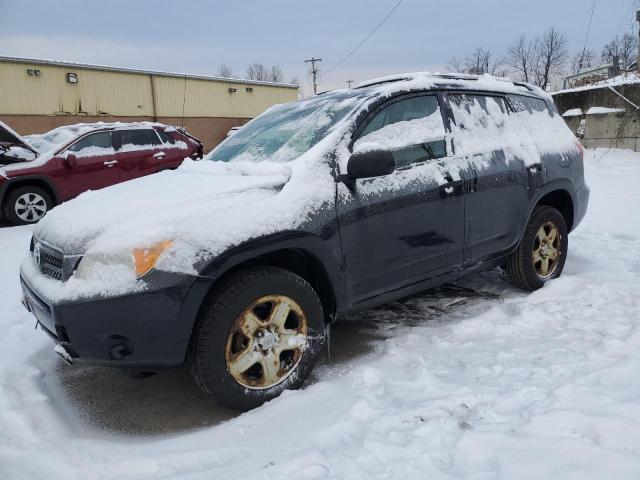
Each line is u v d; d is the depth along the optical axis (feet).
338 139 10.09
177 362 8.15
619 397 7.89
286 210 9.05
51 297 8.21
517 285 14.33
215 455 7.43
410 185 10.73
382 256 10.34
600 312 11.85
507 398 8.29
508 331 11.34
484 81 13.66
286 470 6.80
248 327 8.63
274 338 8.89
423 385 9.10
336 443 7.43
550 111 15.35
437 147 11.61
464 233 11.83
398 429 7.72
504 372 9.32
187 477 6.91
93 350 8.03
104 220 8.70
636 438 6.81
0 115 65.31
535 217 13.89
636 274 14.90
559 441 6.91
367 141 10.48
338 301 9.84
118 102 74.95
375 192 10.19
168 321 7.92
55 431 8.45
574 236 19.90
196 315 8.18
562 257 14.80
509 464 6.58
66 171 29.48
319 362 10.60
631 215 22.43
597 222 21.68
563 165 14.56
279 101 96.07
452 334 11.41
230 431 8.02
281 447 7.46
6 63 64.90
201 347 8.25
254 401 8.70
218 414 9.00
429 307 13.48
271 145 11.33
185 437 8.06
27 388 9.88
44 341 12.27
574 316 11.78
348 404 8.41
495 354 10.18
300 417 8.21
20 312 14.20
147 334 7.89
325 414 8.20
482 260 12.59
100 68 72.33
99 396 9.83
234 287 8.42
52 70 68.44
